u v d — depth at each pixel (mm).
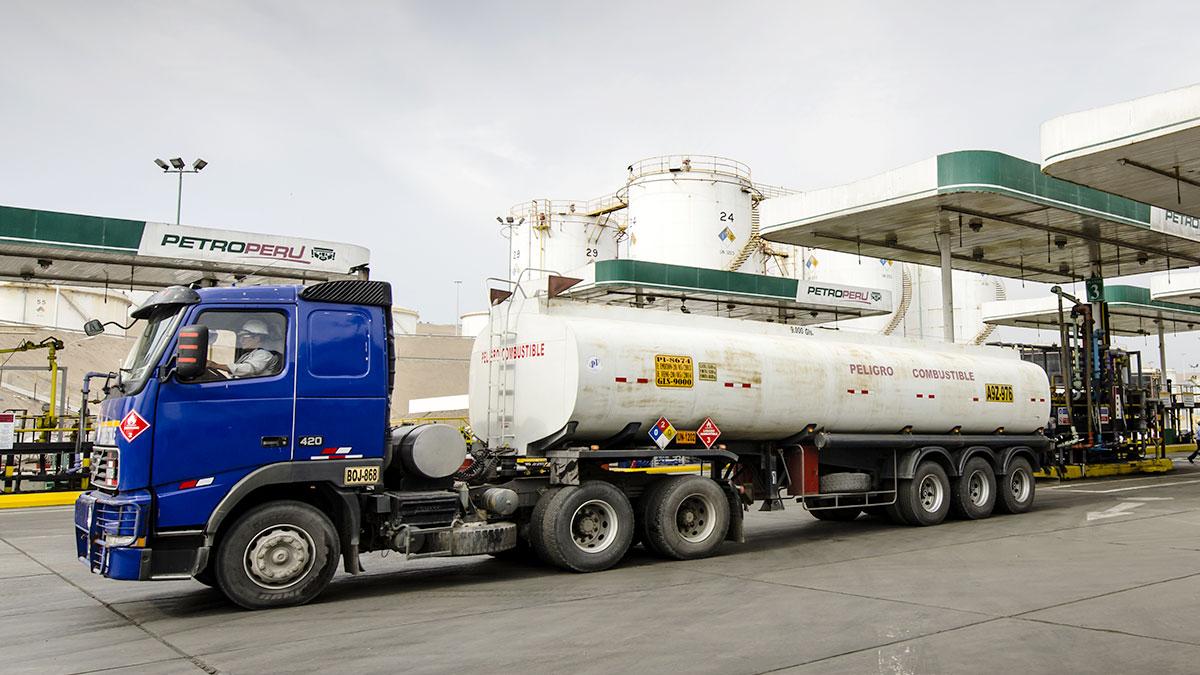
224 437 7332
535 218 51906
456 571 9617
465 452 8766
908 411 12945
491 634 6453
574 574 9250
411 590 8438
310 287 7859
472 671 5441
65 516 15922
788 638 6152
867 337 13375
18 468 19750
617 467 9867
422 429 8562
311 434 7695
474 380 11062
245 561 7375
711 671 5344
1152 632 6152
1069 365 22750
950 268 21125
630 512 9750
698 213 40562
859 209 19172
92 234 18094
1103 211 19609
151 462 7066
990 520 13672
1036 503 16125
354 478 7859
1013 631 6242
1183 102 13383
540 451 9773
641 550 11000
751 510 16141
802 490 11859
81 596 8336
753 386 10945
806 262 45406
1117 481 21188
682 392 10242
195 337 7062
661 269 25875
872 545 11125
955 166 17281
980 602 7293
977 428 14336
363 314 8102
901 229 21188
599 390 9547
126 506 6965
